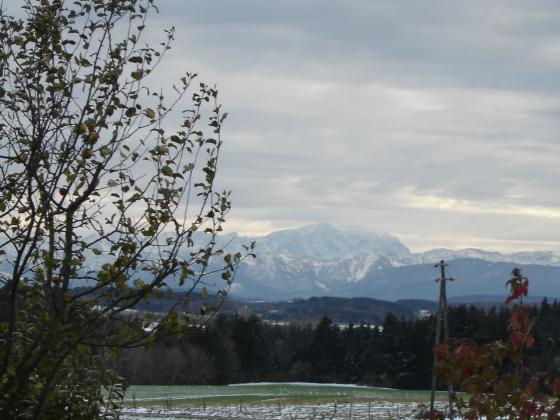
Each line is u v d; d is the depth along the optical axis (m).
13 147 11.30
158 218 11.04
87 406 12.67
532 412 9.82
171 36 11.85
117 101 11.46
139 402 97.25
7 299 10.89
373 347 163.38
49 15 11.36
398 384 155.50
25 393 11.27
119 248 10.92
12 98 11.20
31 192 10.88
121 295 10.85
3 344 11.02
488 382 10.10
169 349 141.50
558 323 104.56
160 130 11.61
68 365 11.90
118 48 11.63
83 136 11.20
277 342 192.25
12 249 11.03
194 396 111.06
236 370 155.25
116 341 10.86
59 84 11.30
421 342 155.38
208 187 11.46
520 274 10.17
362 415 77.94
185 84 11.81
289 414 78.44
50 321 10.59
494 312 129.75
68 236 11.16
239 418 71.38
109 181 11.32
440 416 10.80
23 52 11.50
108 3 11.62
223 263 11.34
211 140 11.69
